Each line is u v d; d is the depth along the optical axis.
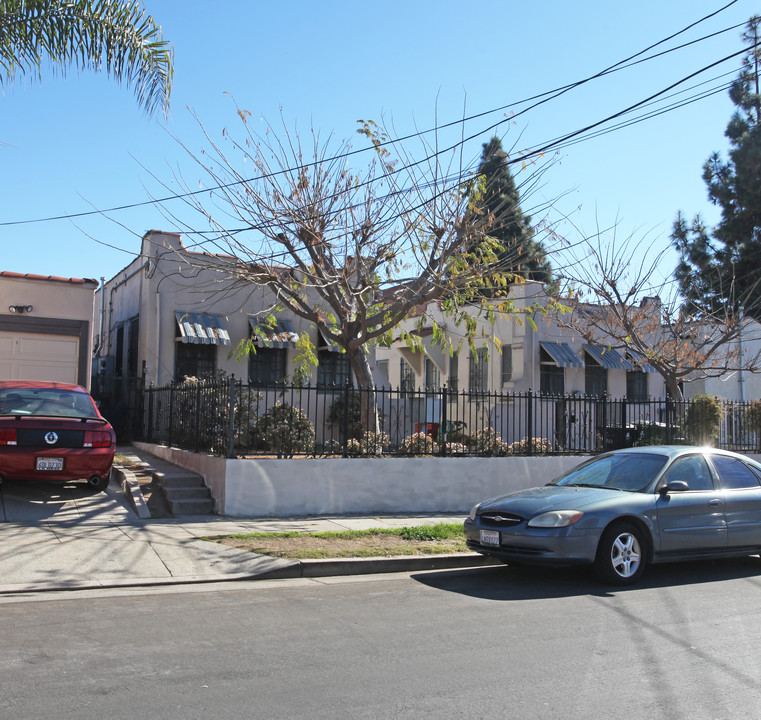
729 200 24.50
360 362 14.26
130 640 5.66
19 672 4.88
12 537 8.85
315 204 13.85
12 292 14.93
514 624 6.30
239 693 4.57
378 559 8.72
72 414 11.03
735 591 7.82
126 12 11.59
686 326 19.23
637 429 15.41
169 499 11.34
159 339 17.75
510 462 13.52
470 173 14.14
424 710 4.36
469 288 14.11
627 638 5.91
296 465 11.62
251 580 8.05
